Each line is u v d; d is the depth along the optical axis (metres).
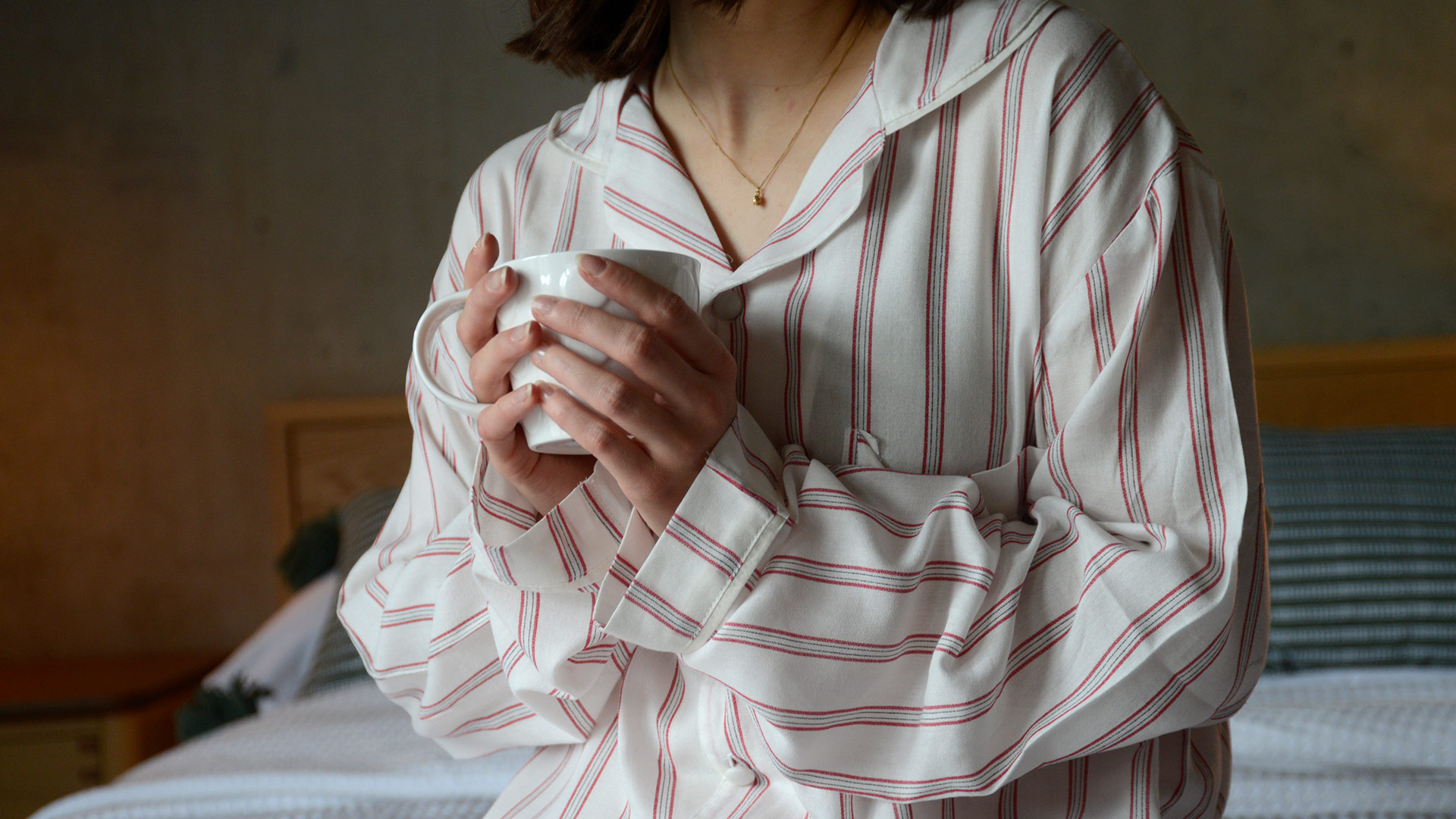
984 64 0.70
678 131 0.79
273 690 2.24
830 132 0.75
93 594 2.89
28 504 2.89
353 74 2.83
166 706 2.49
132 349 2.87
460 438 0.80
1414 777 1.26
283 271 2.85
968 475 0.71
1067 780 0.69
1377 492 1.90
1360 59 2.47
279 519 2.74
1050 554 0.67
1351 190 2.48
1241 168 2.52
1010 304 0.70
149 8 2.86
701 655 0.64
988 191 0.71
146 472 2.87
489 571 0.68
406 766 1.48
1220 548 0.66
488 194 0.83
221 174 2.85
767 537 0.64
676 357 0.61
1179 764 0.70
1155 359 0.67
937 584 0.66
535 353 0.62
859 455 0.70
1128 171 0.69
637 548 0.66
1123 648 0.63
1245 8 2.51
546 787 0.76
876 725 0.65
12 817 2.36
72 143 2.87
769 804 0.69
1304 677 1.77
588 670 0.70
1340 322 2.49
